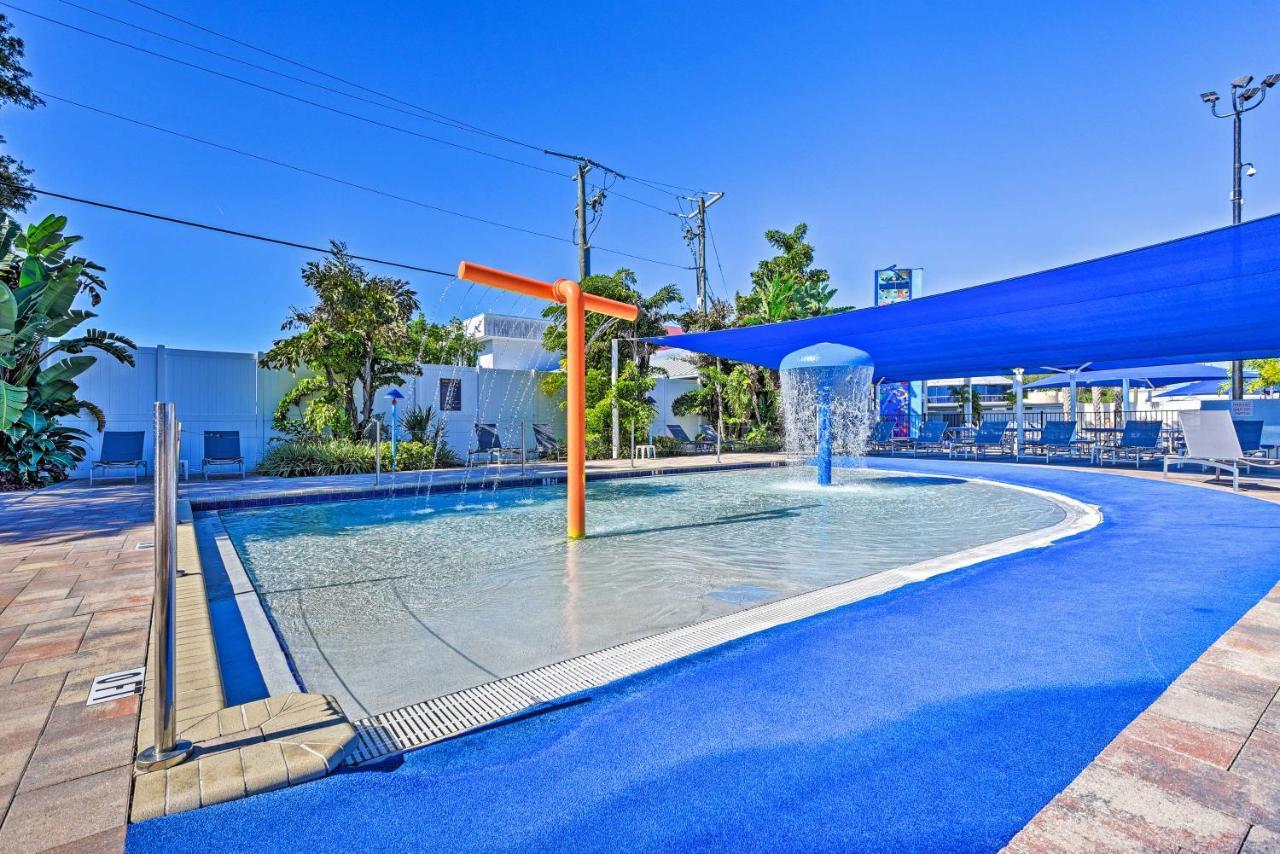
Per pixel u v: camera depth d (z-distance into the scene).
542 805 1.84
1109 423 24.53
